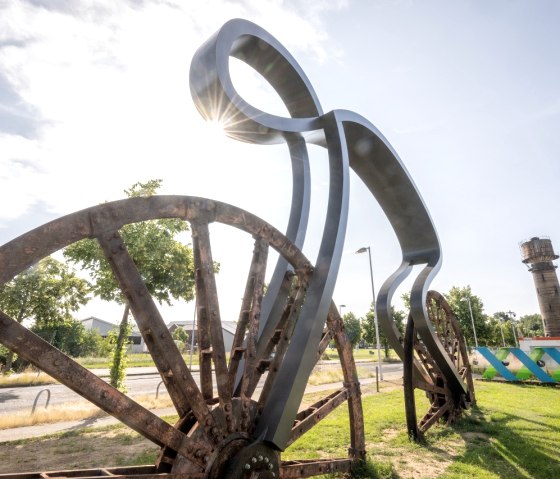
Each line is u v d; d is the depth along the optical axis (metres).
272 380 5.71
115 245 4.00
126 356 14.44
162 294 14.73
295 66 7.99
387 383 21.80
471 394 13.65
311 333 5.66
